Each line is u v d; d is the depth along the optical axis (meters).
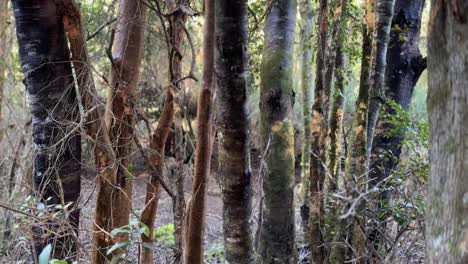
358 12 3.07
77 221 2.53
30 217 2.13
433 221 0.99
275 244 2.13
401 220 2.16
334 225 2.17
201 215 1.84
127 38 2.51
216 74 1.76
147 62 6.78
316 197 2.14
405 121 2.49
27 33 2.33
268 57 2.12
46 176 2.41
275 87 2.10
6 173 3.82
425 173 2.08
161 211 6.88
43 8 2.31
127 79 2.49
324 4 2.20
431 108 1.00
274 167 2.12
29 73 2.37
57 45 2.37
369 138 2.36
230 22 1.68
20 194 3.59
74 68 2.27
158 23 5.04
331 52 2.29
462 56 0.89
